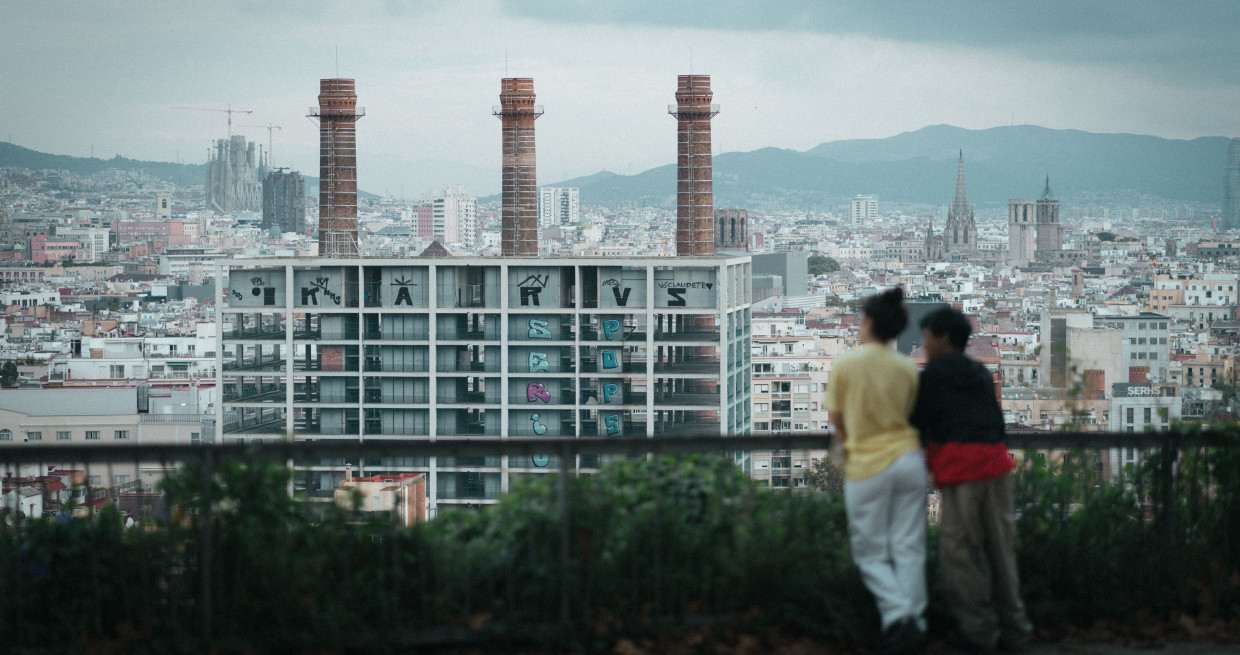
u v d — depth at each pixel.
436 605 10.13
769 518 10.69
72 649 9.74
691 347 125.38
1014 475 11.37
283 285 122.50
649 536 10.39
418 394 119.62
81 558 10.06
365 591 10.10
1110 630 10.73
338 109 166.38
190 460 9.94
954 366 9.98
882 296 9.92
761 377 158.12
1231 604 11.03
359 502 10.40
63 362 174.12
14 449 9.77
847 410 9.90
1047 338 174.12
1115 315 183.25
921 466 9.78
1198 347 192.50
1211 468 11.48
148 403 126.81
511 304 119.06
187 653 9.73
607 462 11.06
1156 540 11.23
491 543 10.39
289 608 9.91
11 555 10.04
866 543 9.90
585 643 10.02
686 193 161.25
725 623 10.28
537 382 119.31
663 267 118.69
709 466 10.99
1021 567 11.10
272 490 10.04
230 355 168.88
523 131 164.88
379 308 120.25
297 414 122.75
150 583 10.15
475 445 10.05
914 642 9.62
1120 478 11.51
